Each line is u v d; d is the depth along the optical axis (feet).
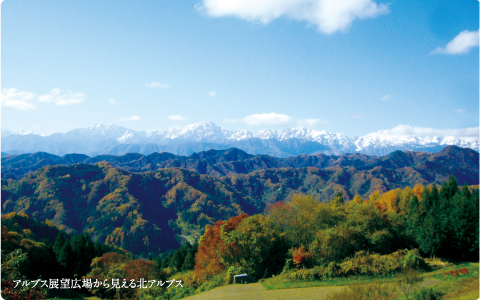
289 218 177.06
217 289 128.88
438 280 115.34
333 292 104.99
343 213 181.68
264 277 145.79
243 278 136.87
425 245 166.40
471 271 124.47
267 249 160.56
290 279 128.57
